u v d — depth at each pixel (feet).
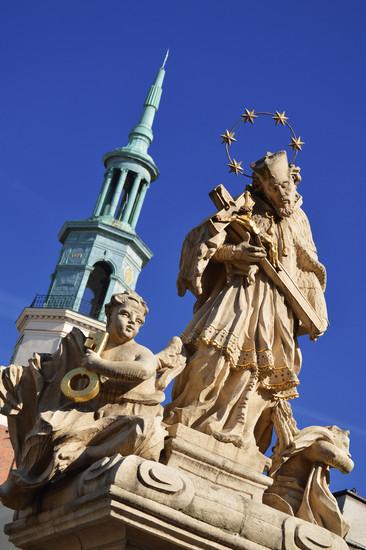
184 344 27.37
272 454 27.89
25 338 172.04
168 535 22.11
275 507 26.07
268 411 28.02
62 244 187.21
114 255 183.42
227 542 22.61
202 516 22.48
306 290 30.04
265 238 28.68
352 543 40.22
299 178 30.73
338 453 27.66
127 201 191.01
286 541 23.45
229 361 26.94
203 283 28.78
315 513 26.91
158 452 23.29
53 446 23.26
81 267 180.24
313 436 27.99
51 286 178.60
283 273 28.86
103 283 181.98
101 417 23.84
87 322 172.55
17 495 23.68
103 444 23.35
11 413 24.47
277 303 28.66
